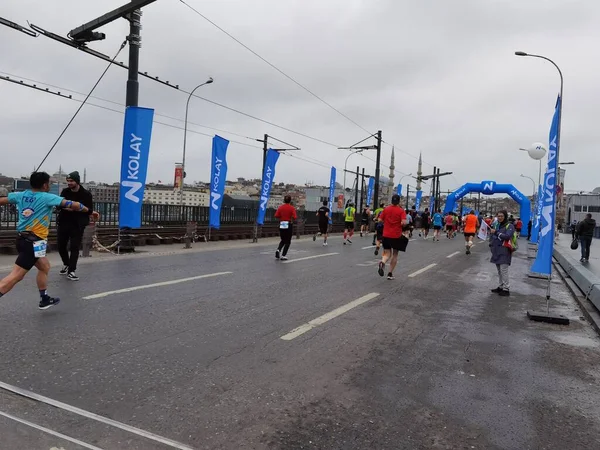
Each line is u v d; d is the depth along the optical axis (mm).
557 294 10438
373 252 17000
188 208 19938
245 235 22078
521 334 6484
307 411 3664
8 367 4184
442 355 5273
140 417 3406
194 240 17750
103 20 11195
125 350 4809
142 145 12828
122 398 3699
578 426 3660
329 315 6828
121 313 6242
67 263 8680
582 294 9938
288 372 4473
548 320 7340
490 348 5684
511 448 3258
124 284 8258
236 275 10031
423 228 30688
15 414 3348
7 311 6004
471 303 8523
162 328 5676
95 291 7508
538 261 8234
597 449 3301
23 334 5113
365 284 9828
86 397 3682
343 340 5625
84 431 3166
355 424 3492
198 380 4148
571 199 84438
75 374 4117
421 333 6172
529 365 5117
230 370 4438
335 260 13922
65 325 5543
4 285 5625
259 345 5242
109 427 3234
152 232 16734
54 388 3811
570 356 5566
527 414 3834
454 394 4164
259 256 14094
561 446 3320
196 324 5949
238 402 3752
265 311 6855
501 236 9617
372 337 5836
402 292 9141
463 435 3408
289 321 6359
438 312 7547
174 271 10148
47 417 3328
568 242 31797
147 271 9922
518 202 40031
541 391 4363
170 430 3246
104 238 14164
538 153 18812
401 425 3516
